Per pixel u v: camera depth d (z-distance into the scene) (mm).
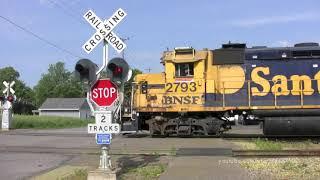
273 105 23641
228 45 25016
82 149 18891
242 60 24469
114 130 11477
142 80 25672
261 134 27562
